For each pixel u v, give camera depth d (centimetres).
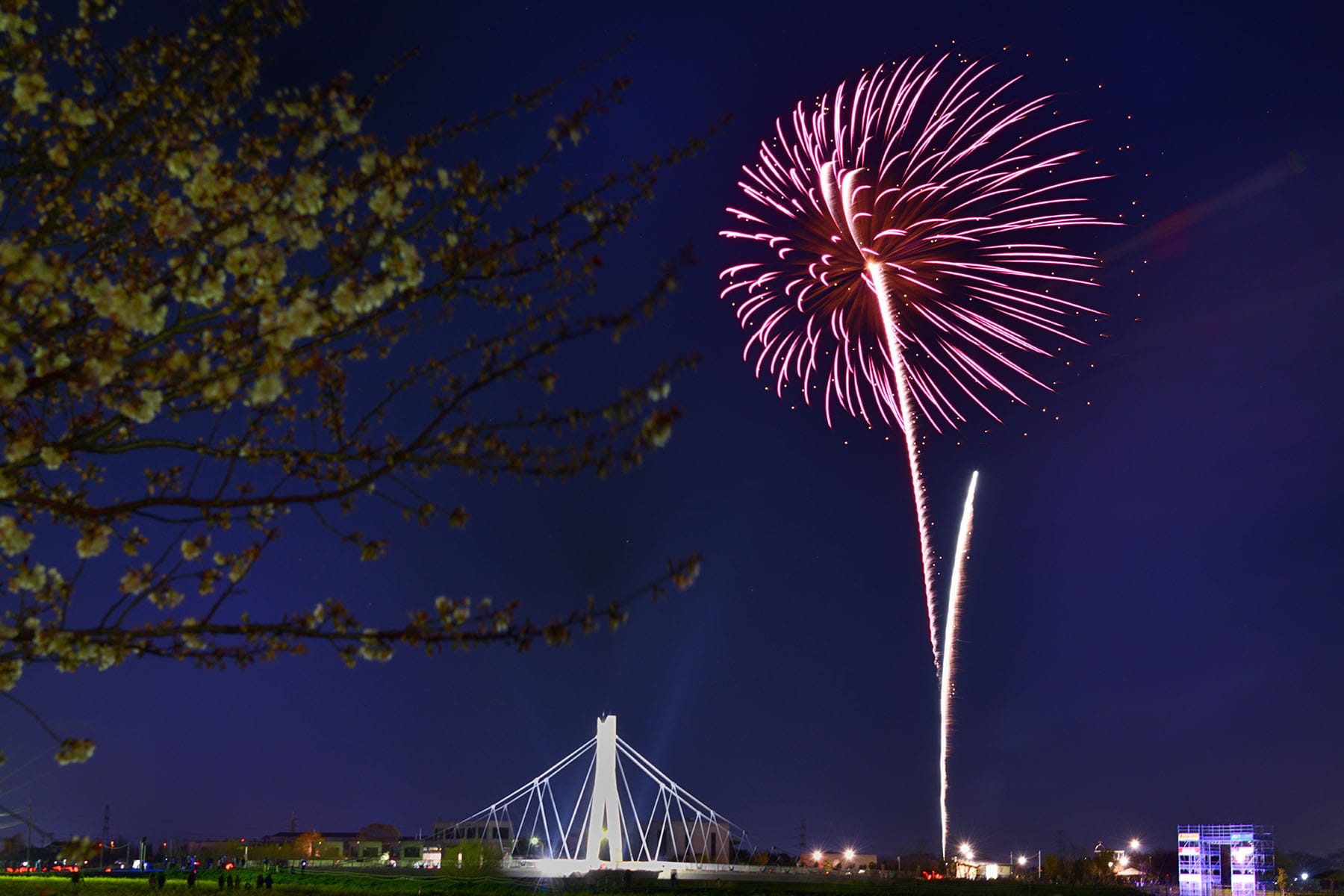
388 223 656
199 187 661
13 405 629
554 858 11775
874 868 12500
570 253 666
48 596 696
